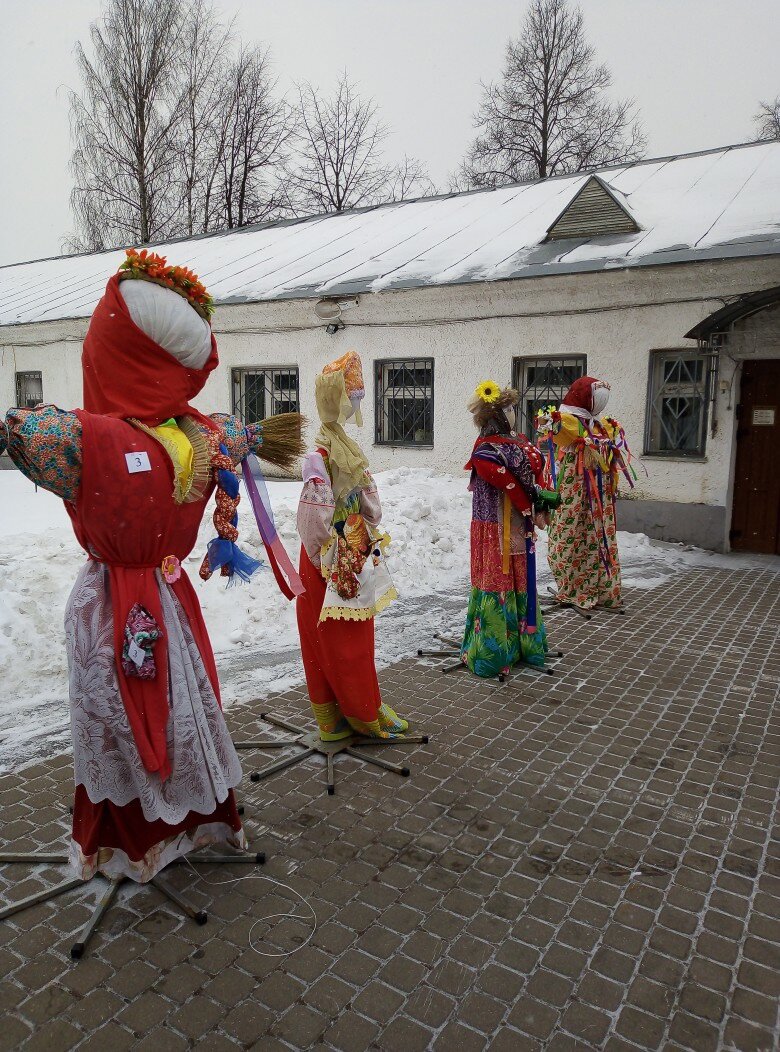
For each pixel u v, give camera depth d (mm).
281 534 6742
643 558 8375
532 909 2615
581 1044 2072
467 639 4973
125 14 23594
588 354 9281
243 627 5508
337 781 3494
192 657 2615
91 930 2443
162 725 2486
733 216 9133
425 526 7805
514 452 4602
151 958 2369
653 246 8922
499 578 4727
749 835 3076
